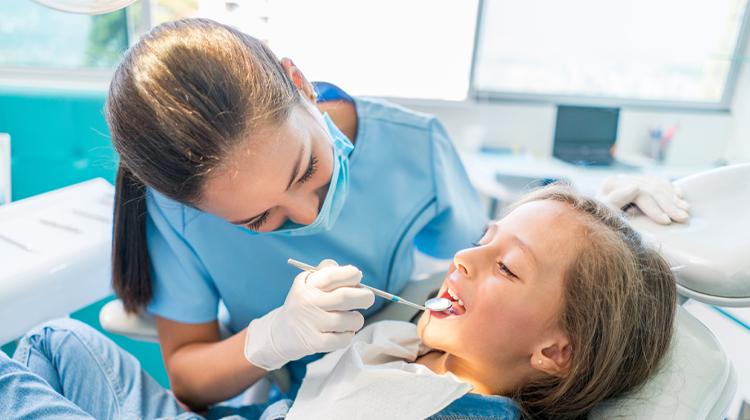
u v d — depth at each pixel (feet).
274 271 2.95
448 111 7.85
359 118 3.19
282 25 6.64
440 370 2.65
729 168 2.84
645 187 2.84
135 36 6.53
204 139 1.69
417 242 3.98
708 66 7.89
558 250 2.30
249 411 2.95
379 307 3.40
